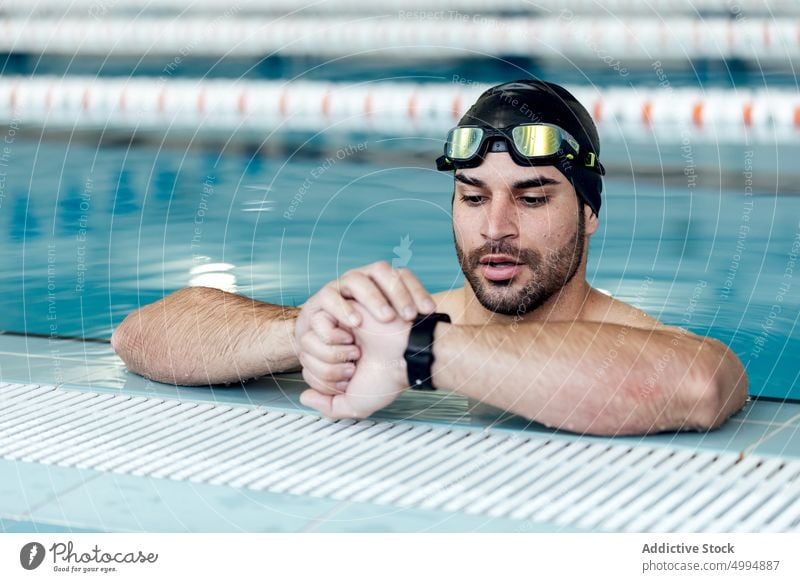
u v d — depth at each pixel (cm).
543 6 832
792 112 645
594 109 668
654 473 185
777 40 758
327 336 202
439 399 226
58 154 611
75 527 173
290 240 438
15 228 461
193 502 180
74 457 198
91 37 888
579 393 196
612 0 829
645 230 442
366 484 185
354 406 204
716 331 331
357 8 884
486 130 226
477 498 178
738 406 213
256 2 901
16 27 902
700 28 775
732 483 181
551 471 187
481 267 235
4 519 176
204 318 239
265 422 215
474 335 201
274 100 733
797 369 302
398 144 625
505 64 765
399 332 200
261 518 174
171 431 211
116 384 239
